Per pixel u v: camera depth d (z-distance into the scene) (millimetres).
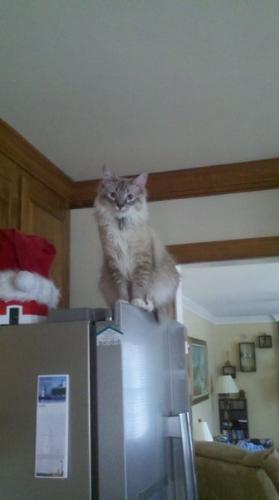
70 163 2193
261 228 2242
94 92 1629
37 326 998
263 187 2270
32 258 1163
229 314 7633
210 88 1617
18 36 1342
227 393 7312
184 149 2084
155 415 1169
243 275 4285
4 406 968
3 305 1104
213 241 2271
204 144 2037
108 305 1568
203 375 6742
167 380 1353
